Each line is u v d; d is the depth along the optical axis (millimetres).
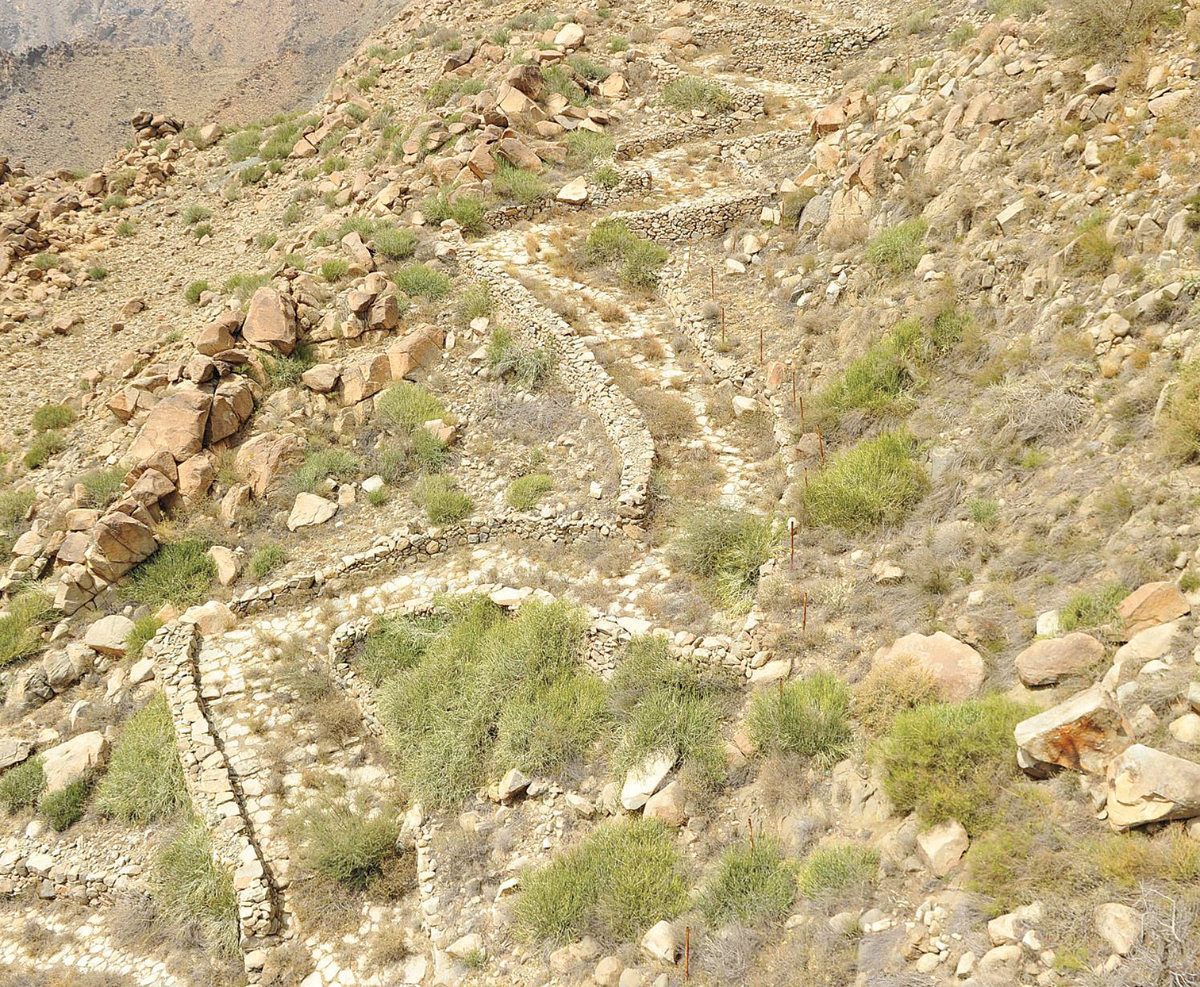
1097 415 10922
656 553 14000
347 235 21641
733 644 11531
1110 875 6590
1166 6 14297
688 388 17094
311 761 12750
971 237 14945
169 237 27766
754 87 27844
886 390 14219
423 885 10836
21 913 12516
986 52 18297
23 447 19641
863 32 28188
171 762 12914
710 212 21250
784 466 14398
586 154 24391
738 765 10305
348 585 15117
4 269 25844
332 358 19359
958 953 6914
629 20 32000
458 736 11953
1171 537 8852
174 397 17375
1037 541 10172
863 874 8023
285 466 17250
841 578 11789
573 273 20391
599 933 9367
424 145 24891
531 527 15078
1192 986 5691
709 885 9031
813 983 7422
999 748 7996
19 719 14539
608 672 12289
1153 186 12516
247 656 14172
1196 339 10289
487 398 18062
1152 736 7301
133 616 15383
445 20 35344
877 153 18328
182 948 11250
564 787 11180
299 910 10961
